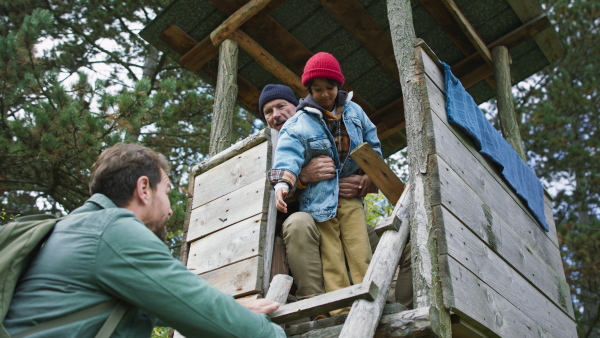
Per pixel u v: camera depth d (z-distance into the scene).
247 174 3.48
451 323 2.78
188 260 3.58
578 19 16.69
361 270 3.11
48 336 1.58
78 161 8.40
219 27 5.19
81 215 1.80
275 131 3.56
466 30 5.17
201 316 1.72
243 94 6.02
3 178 9.27
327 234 3.15
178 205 8.63
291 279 2.90
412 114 3.23
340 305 2.55
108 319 1.65
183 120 10.66
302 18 5.38
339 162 3.33
